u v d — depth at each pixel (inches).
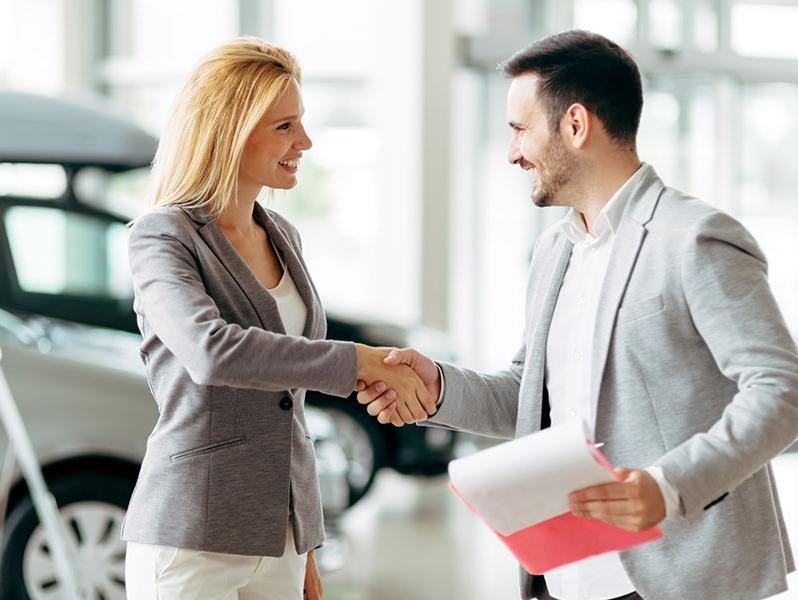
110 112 226.7
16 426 158.1
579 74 90.8
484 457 81.1
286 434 98.3
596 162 91.9
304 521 100.9
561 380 94.8
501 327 387.2
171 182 98.5
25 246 234.8
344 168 379.6
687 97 399.9
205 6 398.6
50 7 398.9
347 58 377.7
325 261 382.9
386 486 306.2
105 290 240.5
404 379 97.0
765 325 83.2
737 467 79.9
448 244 364.2
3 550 172.2
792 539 242.8
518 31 386.9
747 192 407.2
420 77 356.8
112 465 178.2
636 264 88.5
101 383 179.0
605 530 82.0
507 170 385.4
